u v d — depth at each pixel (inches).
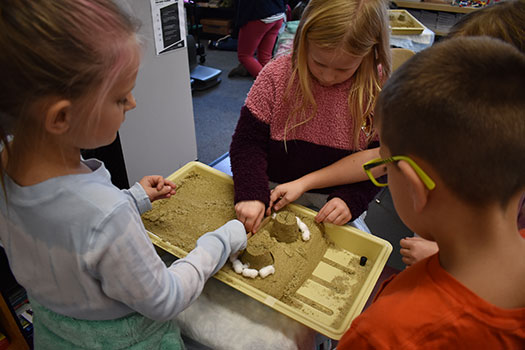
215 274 31.6
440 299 17.4
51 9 16.2
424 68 17.0
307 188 40.4
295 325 31.1
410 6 114.3
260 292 30.4
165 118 73.2
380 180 42.6
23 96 17.1
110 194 21.0
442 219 17.7
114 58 18.0
